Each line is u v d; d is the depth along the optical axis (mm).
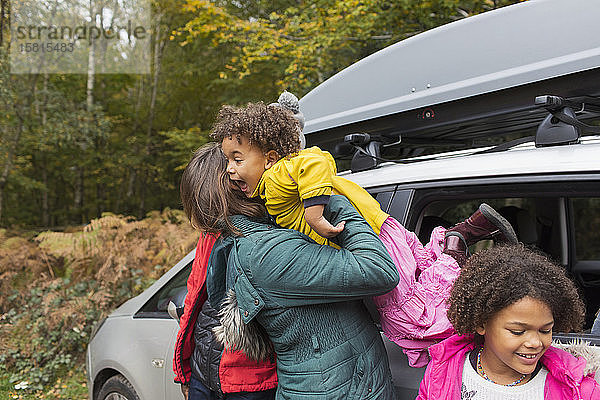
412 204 2266
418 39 2600
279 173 1705
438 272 1967
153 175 18172
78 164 16984
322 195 1660
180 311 2467
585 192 1874
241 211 1844
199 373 2178
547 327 1431
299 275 1693
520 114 2471
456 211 3369
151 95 18469
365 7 7559
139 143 17984
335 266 1677
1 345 5852
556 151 1984
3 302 6926
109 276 6438
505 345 1448
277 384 2041
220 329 1898
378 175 2443
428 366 1683
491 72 2367
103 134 15438
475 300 1489
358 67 2854
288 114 1786
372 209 1908
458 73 2467
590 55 2084
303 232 1789
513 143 2354
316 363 1733
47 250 7707
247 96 12672
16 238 8898
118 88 18156
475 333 1584
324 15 8250
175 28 15844
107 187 19594
